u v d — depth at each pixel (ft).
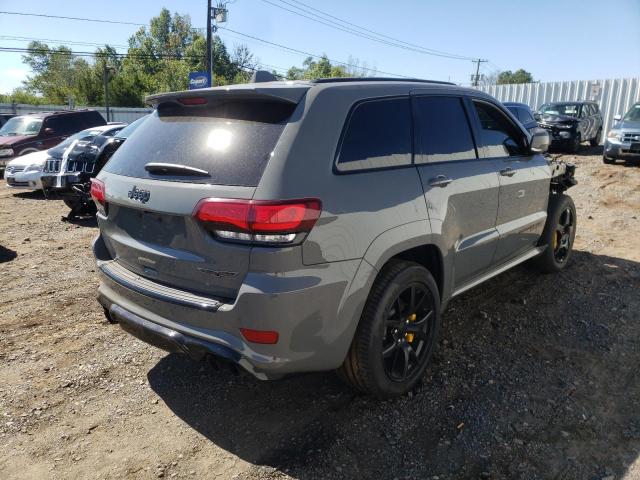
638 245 20.43
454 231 10.77
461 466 8.18
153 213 8.54
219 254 7.73
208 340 7.95
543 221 15.25
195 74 85.46
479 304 14.47
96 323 13.60
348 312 8.36
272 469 8.16
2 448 8.69
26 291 15.99
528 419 9.32
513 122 13.56
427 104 10.68
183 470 8.16
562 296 15.02
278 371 7.88
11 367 11.29
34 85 248.32
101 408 9.84
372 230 8.55
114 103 165.27
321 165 8.02
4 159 44.01
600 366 11.17
